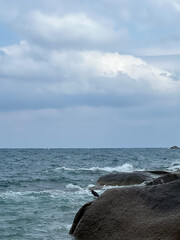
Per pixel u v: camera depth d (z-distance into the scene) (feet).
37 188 72.02
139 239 26.73
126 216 29.12
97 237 29.40
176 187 30.68
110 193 31.58
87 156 256.73
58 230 35.68
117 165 151.02
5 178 94.68
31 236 33.63
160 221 27.22
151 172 73.72
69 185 74.84
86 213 31.07
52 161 187.93
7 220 40.11
